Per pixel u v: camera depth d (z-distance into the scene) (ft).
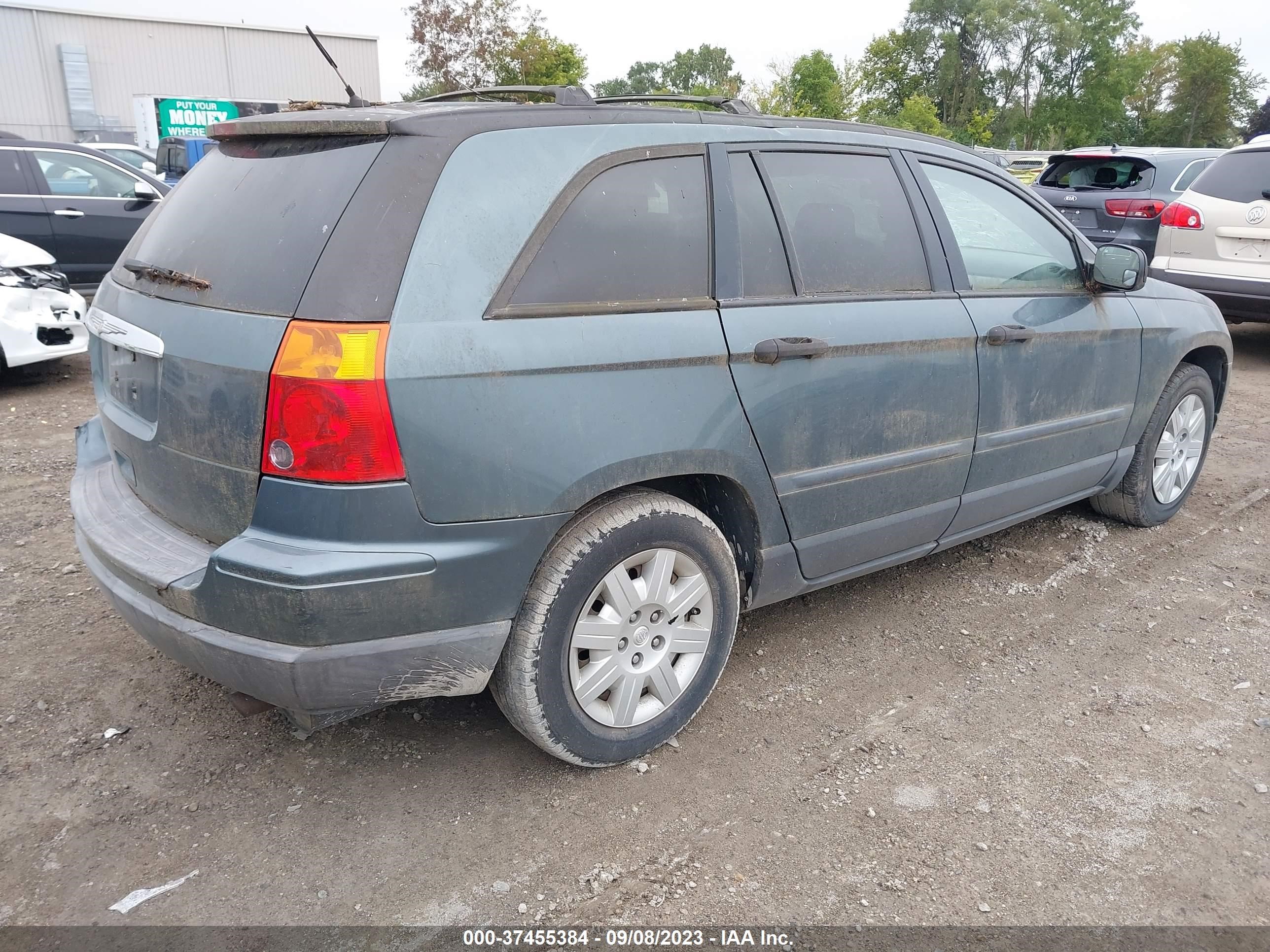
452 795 8.69
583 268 8.05
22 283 21.47
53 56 109.29
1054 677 11.00
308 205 7.45
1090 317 12.67
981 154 12.78
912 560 11.77
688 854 7.99
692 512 8.88
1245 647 11.71
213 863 7.79
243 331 7.16
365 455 6.90
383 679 7.45
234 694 8.20
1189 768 9.31
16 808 8.33
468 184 7.51
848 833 8.29
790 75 132.57
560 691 8.29
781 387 9.24
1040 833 8.35
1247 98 274.98
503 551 7.60
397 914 7.30
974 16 250.16
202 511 7.73
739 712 10.14
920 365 10.52
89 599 12.16
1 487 15.96
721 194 9.11
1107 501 15.29
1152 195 31.32
